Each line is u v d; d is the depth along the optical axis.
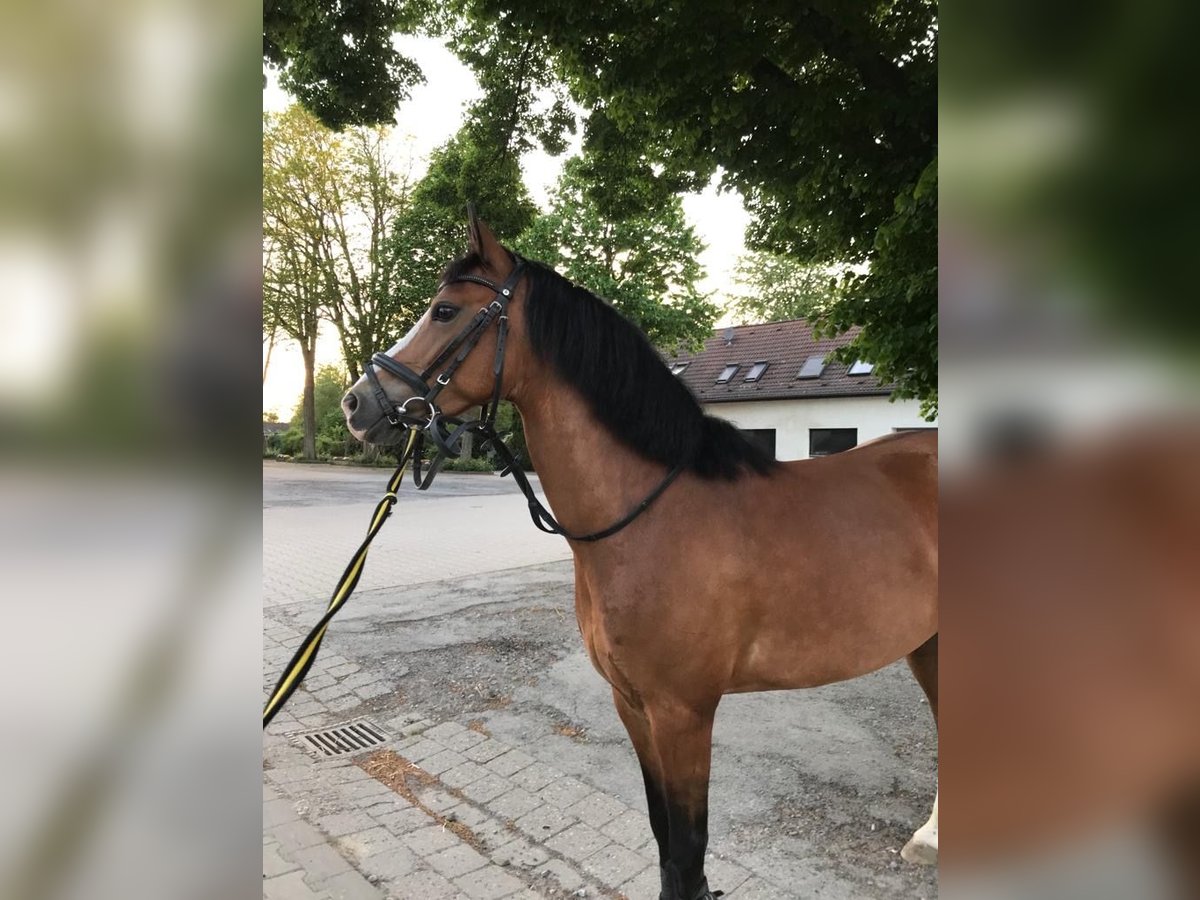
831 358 4.45
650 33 4.30
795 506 1.87
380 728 3.47
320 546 8.82
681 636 1.70
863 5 3.87
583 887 2.20
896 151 4.11
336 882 2.20
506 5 4.48
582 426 1.77
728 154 4.60
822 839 2.45
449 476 21.80
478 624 5.24
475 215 1.80
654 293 18.91
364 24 5.00
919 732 3.36
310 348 27.64
